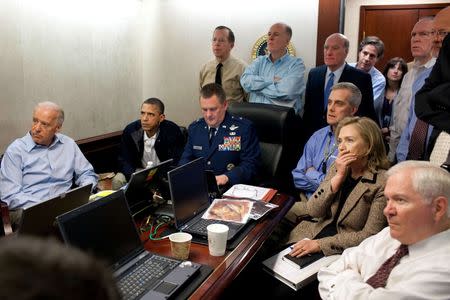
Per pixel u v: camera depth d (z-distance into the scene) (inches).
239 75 149.2
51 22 129.6
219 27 146.6
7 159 104.2
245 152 106.0
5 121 117.0
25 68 121.9
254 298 82.0
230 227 71.1
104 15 151.9
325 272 64.9
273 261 72.1
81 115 145.9
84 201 65.4
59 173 109.0
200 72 158.1
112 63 158.9
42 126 104.3
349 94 99.4
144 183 75.2
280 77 137.9
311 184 103.0
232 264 60.2
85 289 13.3
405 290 49.8
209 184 87.1
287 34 137.1
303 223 90.7
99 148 151.3
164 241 67.7
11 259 13.2
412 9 213.9
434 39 108.8
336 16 145.0
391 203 53.4
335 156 100.2
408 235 52.7
